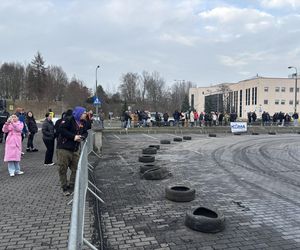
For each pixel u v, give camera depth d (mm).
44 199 7160
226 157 14055
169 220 5934
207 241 5043
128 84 86062
